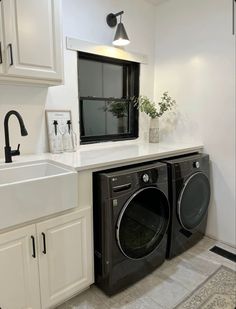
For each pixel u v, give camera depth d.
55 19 1.67
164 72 2.78
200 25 2.39
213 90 2.36
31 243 1.39
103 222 1.64
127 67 2.71
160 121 2.87
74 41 2.12
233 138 2.27
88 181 1.62
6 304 1.34
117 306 1.64
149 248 1.91
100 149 2.30
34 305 1.46
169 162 2.04
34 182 1.34
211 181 2.47
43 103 2.03
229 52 2.21
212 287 1.81
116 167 1.78
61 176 1.45
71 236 1.58
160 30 2.77
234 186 2.31
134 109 2.81
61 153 2.07
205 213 2.44
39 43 1.60
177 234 2.15
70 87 2.17
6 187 1.23
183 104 2.63
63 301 1.66
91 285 1.83
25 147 1.97
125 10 2.49
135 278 1.85
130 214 1.74
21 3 1.49
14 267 1.34
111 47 2.40
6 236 1.28
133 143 2.73
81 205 1.61
